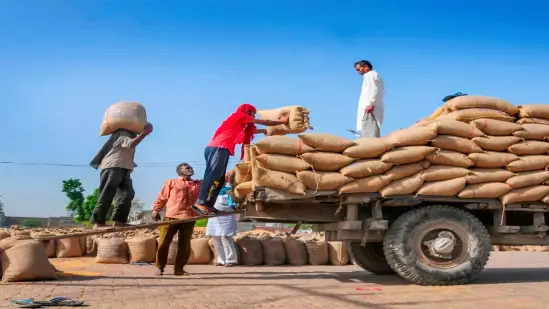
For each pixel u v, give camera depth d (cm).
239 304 522
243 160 732
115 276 746
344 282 722
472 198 679
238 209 713
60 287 604
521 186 679
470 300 559
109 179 718
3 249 645
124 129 731
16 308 462
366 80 855
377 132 846
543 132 691
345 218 699
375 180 650
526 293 607
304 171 638
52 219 5759
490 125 682
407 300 559
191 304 514
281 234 1252
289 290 632
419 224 664
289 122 713
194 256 1022
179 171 817
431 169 667
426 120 706
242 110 715
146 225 689
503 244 716
